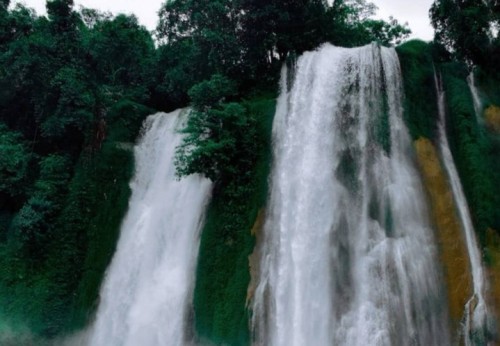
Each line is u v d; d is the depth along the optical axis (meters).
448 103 21.45
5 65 32.19
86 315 25.86
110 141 29.81
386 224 19.06
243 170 23.36
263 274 20.36
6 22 35.69
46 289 26.59
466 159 19.70
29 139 32.97
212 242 22.58
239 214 22.53
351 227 19.47
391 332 17.09
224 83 25.81
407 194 19.42
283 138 23.00
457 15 23.05
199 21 30.11
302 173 21.52
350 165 20.69
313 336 18.09
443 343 16.94
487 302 17.02
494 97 22.08
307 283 19.11
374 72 21.86
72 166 30.36
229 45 28.55
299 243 20.09
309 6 28.97
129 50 34.75
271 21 28.69
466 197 19.36
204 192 24.72
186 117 28.52
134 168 29.66
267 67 29.27
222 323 20.27
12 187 29.73
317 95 22.81
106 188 28.89
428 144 20.41
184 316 22.05
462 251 18.12
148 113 31.66
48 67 31.77
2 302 26.86
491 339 16.56
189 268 23.33
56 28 33.47
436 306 17.42
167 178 27.56
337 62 22.98
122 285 25.53
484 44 22.55
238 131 23.69
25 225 27.23
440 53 23.47
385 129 20.86
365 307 17.69
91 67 33.44
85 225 28.22
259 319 19.38
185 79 31.36
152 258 25.38
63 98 30.19
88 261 27.36
